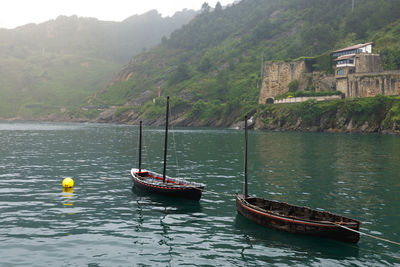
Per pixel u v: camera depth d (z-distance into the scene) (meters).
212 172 39.00
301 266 14.74
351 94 134.00
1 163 45.41
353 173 37.75
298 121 139.62
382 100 118.44
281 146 70.31
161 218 21.45
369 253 16.12
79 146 71.06
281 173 38.03
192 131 139.88
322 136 103.19
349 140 85.81
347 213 22.31
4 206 23.66
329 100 136.00
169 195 26.50
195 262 15.05
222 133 123.38
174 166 43.62
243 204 21.30
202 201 25.91
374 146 69.31
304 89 158.12
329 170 39.88
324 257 15.64
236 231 19.00
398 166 42.75
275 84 172.00
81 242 17.23
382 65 138.38
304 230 17.91
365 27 182.12
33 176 35.91
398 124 109.69
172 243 17.25
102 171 39.75
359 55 135.75
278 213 19.62
